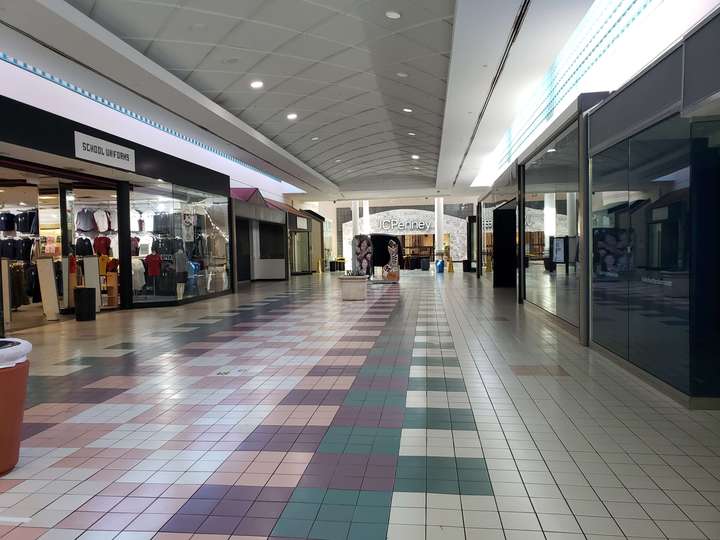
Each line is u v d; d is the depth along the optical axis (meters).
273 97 12.55
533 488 2.99
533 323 9.51
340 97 12.99
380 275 26.12
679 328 4.50
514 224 18.14
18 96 9.03
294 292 17.50
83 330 9.48
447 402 4.68
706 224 4.25
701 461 3.34
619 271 5.93
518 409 4.45
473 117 13.13
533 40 7.95
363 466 3.33
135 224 13.12
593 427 3.99
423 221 45.28
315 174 22.89
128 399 4.97
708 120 4.21
